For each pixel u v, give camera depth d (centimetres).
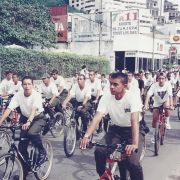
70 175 554
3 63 1756
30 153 505
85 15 3778
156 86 757
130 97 393
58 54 2262
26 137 495
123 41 3297
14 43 2450
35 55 1998
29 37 2478
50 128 822
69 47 3578
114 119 417
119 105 400
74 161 636
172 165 622
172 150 736
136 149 342
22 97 525
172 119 1186
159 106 753
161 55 3894
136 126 379
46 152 532
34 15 2536
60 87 1030
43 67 2089
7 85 990
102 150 366
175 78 1608
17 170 439
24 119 547
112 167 364
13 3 2425
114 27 3656
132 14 3531
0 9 2361
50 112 821
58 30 3002
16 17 2464
